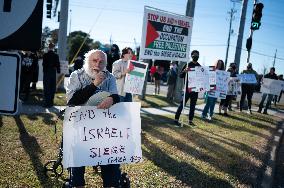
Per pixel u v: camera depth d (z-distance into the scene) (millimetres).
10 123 7707
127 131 3479
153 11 8398
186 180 5246
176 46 9016
